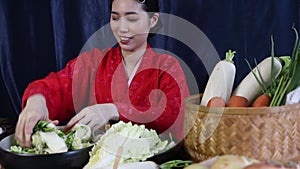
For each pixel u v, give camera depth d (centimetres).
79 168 66
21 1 140
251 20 135
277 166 37
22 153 68
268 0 133
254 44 136
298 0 133
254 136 59
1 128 91
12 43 144
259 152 59
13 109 150
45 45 144
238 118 59
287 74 66
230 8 134
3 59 146
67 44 140
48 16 141
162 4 132
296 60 65
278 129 59
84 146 73
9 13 142
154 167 60
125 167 60
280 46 135
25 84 148
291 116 60
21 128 78
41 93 96
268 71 67
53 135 73
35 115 80
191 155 65
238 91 67
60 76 107
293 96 63
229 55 72
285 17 134
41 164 65
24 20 142
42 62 145
